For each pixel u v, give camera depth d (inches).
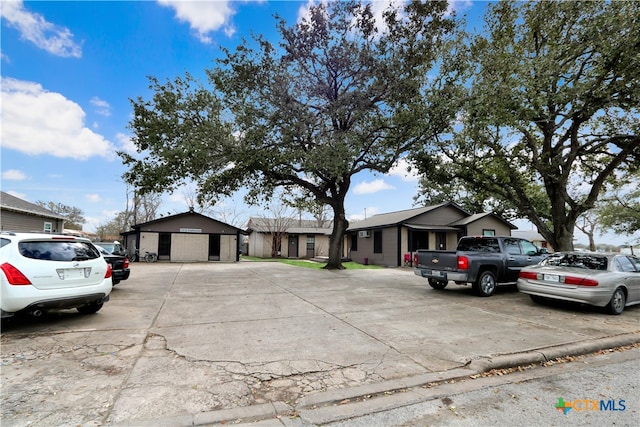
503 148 518.6
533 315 273.6
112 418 115.0
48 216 784.9
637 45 374.6
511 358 171.8
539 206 996.6
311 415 120.5
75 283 224.5
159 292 379.2
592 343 198.2
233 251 1035.3
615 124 486.9
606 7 383.6
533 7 441.7
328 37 560.7
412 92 529.0
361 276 555.5
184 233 1006.4
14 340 197.6
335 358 174.4
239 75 538.6
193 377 149.5
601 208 1057.5
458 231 856.9
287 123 538.0
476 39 473.7
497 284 369.7
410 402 131.0
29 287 202.7
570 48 406.3
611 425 114.5
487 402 131.6
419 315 271.0
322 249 1312.7
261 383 144.8
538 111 416.8
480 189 607.5
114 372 153.6
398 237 809.5
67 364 162.2
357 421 117.4
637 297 298.0
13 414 116.3
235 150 538.3
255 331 222.4
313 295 363.3
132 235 1066.1
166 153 506.0
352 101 538.6
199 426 113.2
